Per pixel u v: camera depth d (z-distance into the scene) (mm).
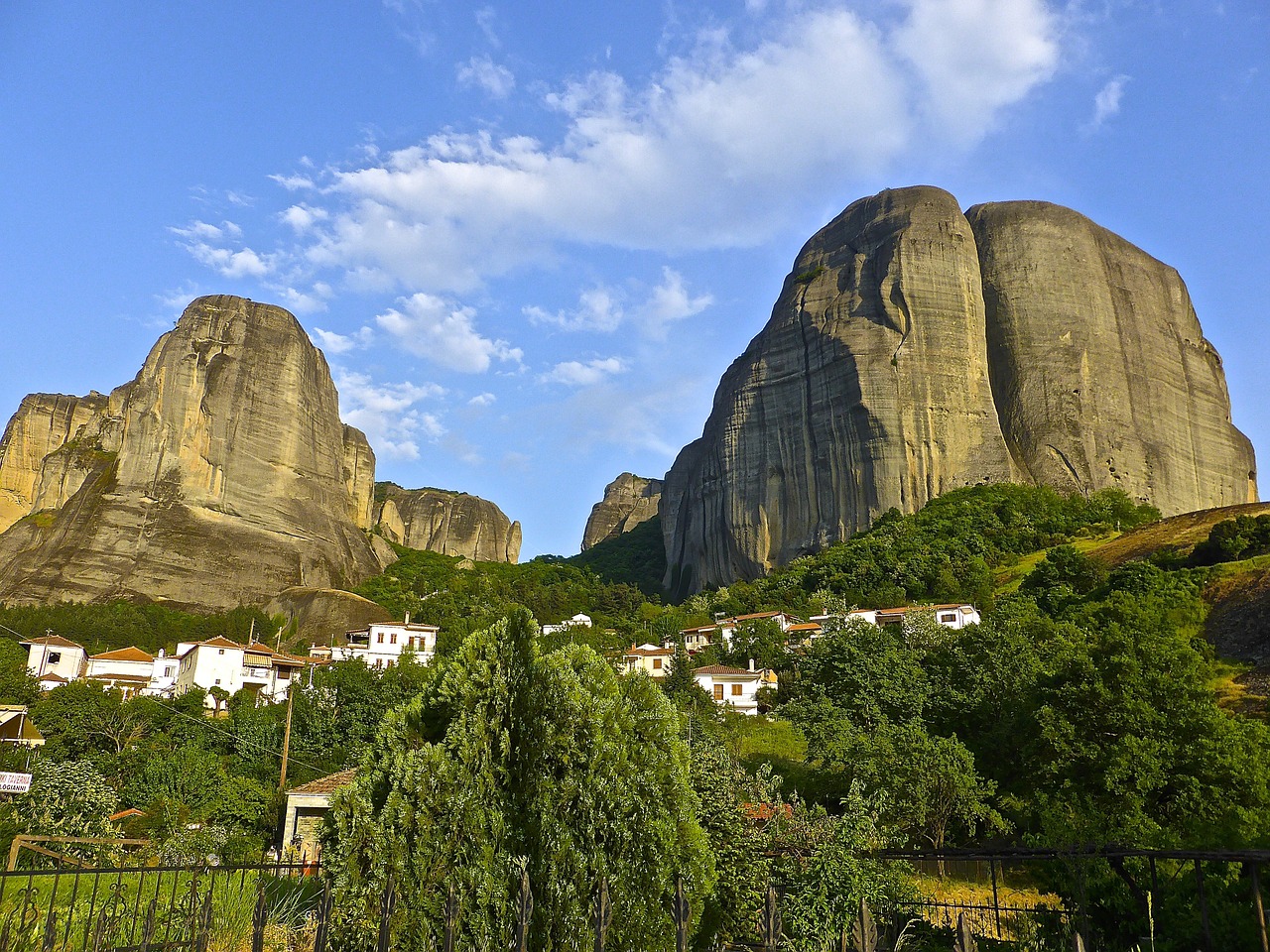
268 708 51062
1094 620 43812
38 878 13727
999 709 39844
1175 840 11727
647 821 8281
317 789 27938
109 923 8250
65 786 26734
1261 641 44750
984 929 13914
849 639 54062
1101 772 24828
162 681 68812
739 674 62562
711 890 8594
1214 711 25453
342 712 47406
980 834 28656
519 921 5012
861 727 43406
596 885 7879
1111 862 11797
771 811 15250
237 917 9633
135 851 24875
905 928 12328
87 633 78750
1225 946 9375
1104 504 101625
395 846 7996
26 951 8328
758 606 96062
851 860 12305
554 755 8469
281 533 106125
